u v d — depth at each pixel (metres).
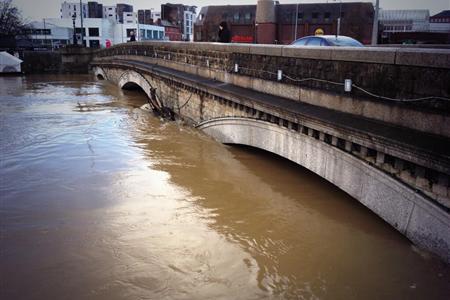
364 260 7.48
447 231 6.22
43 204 10.56
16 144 17.05
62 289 6.99
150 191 11.35
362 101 8.23
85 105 28.89
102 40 95.12
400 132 7.10
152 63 27.27
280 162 13.55
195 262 7.68
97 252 8.11
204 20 47.50
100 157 14.90
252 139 12.79
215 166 13.35
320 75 9.62
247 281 7.05
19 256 8.02
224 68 15.58
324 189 11.01
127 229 9.05
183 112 20.28
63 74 59.12
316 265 7.45
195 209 10.03
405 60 7.09
